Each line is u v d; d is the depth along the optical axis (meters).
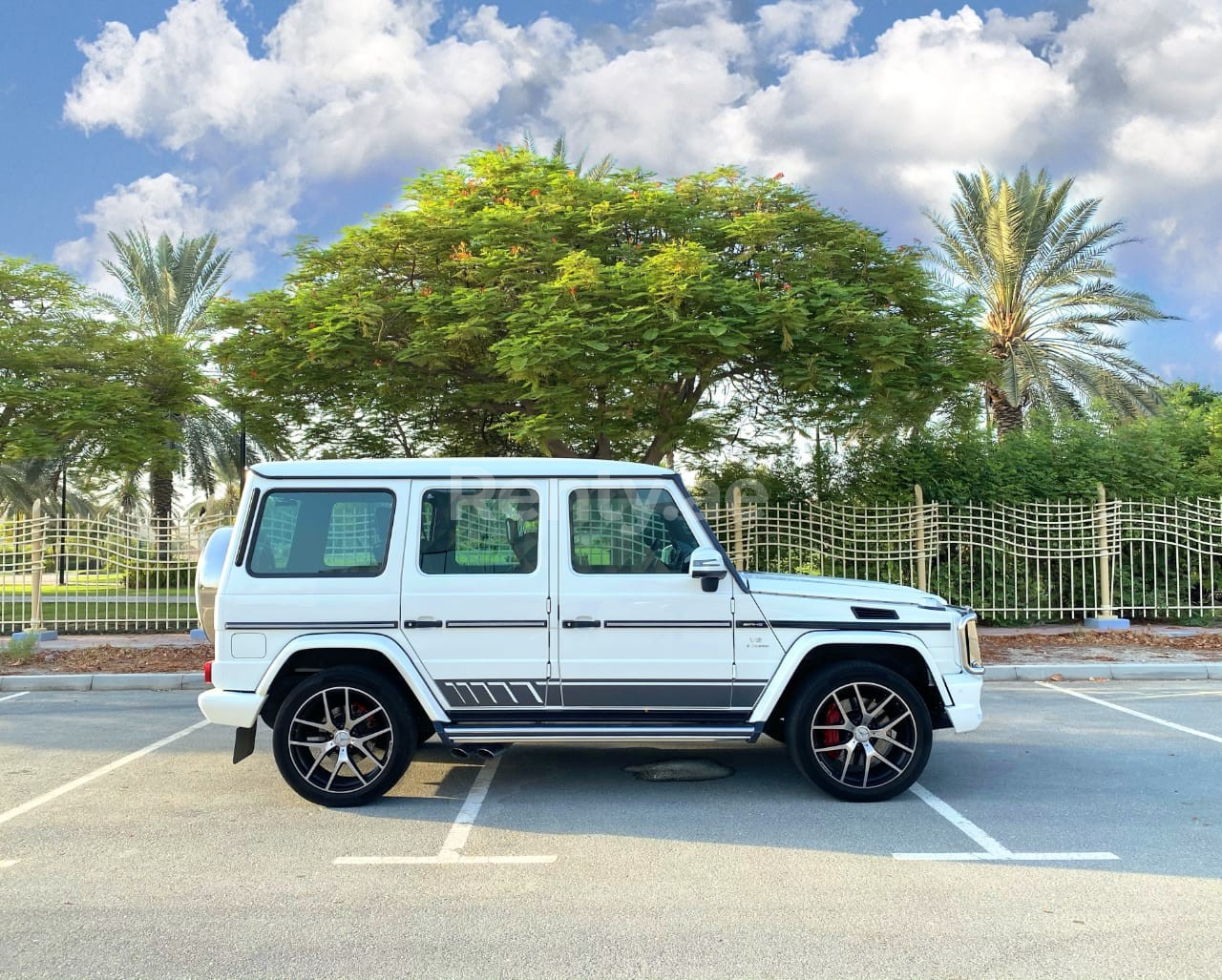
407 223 13.19
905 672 6.32
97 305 16.20
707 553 5.84
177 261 28.61
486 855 5.09
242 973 3.72
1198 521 14.91
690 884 4.65
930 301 13.64
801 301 11.47
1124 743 7.68
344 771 6.00
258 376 13.62
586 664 5.95
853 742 6.02
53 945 3.99
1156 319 24.53
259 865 4.95
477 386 13.89
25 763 7.21
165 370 15.77
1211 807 5.91
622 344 11.34
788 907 4.34
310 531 6.06
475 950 3.91
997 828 5.50
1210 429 17.81
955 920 4.20
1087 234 24.91
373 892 4.56
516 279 12.17
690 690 5.97
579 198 13.29
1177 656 12.10
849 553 14.33
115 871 4.87
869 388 12.25
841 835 5.39
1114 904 4.38
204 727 8.57
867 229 13.74
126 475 15.96
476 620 5.95
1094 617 14.95
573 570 6.01
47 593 17.44
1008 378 23.17
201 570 6.59
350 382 13.83
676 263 11.14
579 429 12.98
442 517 6.07
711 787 6.42
